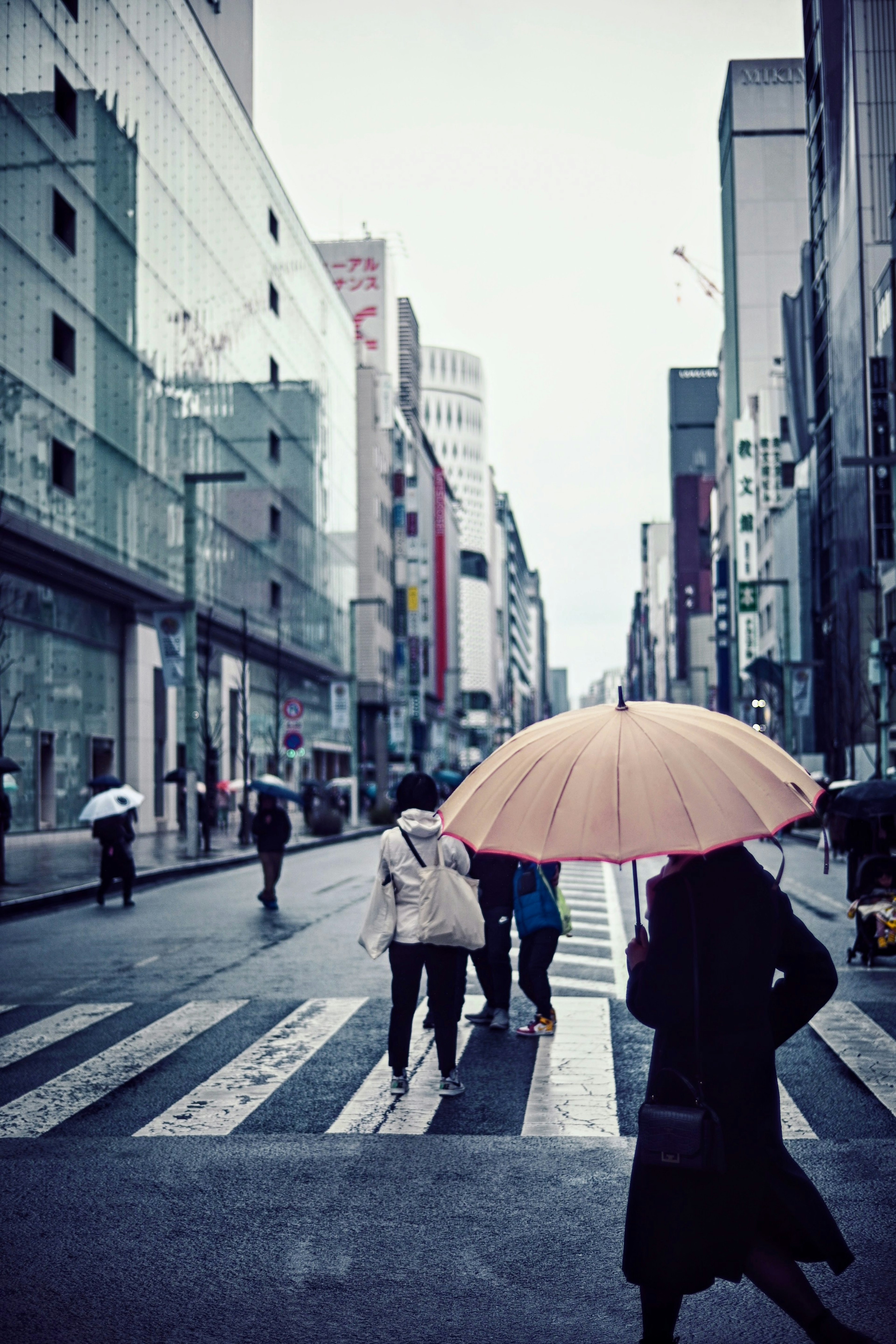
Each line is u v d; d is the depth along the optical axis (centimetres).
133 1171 645
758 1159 361
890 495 5806
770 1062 368
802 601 7269
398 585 10281
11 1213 582
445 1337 441
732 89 11188
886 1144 678
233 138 5669
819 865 2708
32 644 3650
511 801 394
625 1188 607
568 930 1009
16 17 3528
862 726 5388
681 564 17762
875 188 6069
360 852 3553
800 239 11038
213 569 5262
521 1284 490
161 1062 895
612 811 374
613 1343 436
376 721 9125
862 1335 358
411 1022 802
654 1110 362
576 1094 789
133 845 3641
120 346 4262
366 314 10038
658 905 375
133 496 4356
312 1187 614
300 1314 464
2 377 3400
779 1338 443
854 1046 923
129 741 4369
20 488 3494
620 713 406
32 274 3609
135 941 1563
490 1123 726
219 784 4634
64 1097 801
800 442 7712
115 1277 502
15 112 3522
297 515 6788
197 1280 498
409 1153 670
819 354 7244
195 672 3103
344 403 8175
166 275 4738
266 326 6209
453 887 778
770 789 378
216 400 5341
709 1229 361
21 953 1477
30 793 3628
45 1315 464
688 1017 368
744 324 10994
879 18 6212
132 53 4422
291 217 6775
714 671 16275
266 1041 959
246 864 3061
